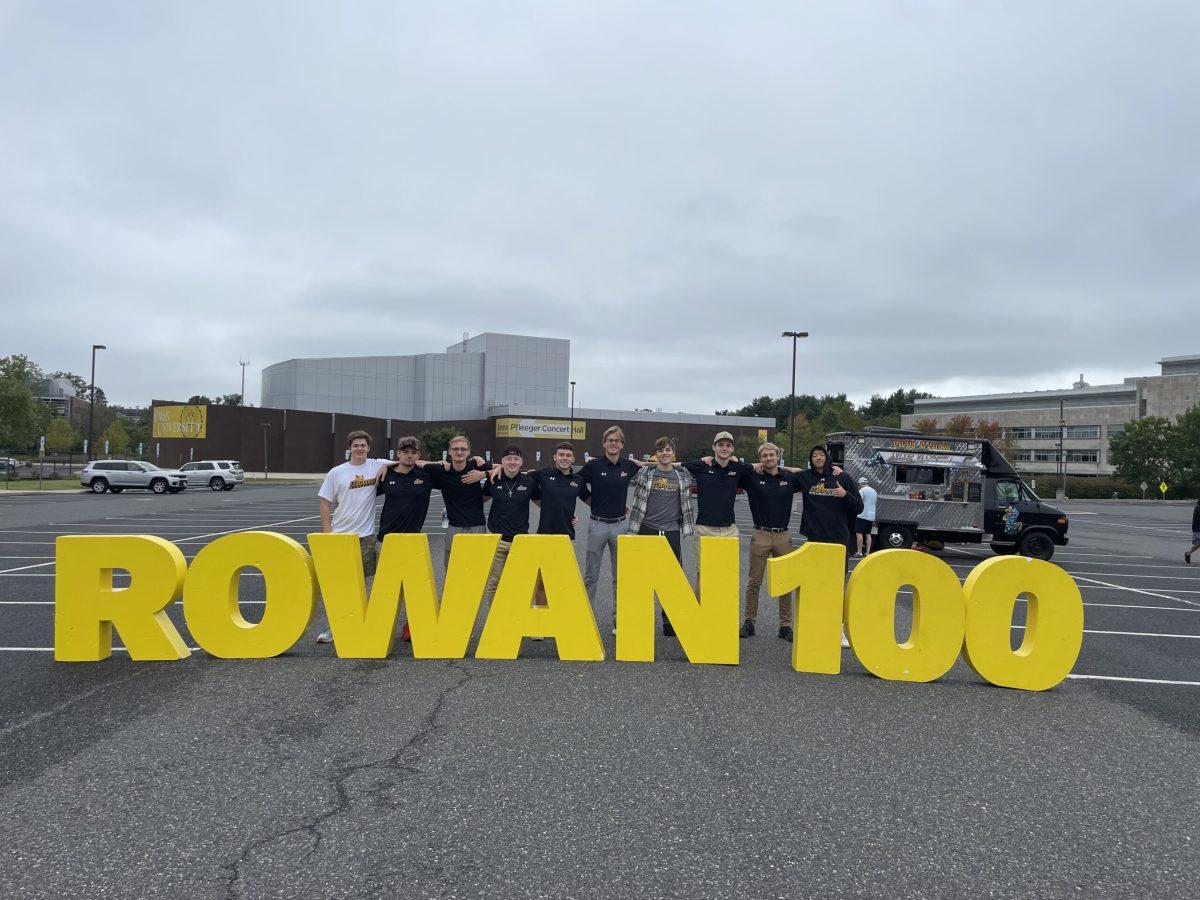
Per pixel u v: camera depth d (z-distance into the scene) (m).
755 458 59.06
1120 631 8.37
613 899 2.89
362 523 6.86
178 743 4.36
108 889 2.90
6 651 6.40
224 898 2.86
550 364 87.56
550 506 7.22
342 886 2.95
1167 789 4.02
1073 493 57.28
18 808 3.55
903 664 5.92
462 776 3.96
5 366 51.00
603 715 4.93
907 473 15.53
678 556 7.16
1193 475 56.47
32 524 18.72
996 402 96.19
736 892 2.95
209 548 6.11
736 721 4.89
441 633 6.21
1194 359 82.50
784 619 7.21
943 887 3.03
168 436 62.72
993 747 4.57
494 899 2.88
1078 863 3.24
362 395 80.69
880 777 4.08
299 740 4.43
